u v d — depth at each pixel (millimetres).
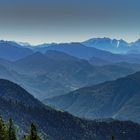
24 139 140875
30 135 140125
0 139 145000
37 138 140375
